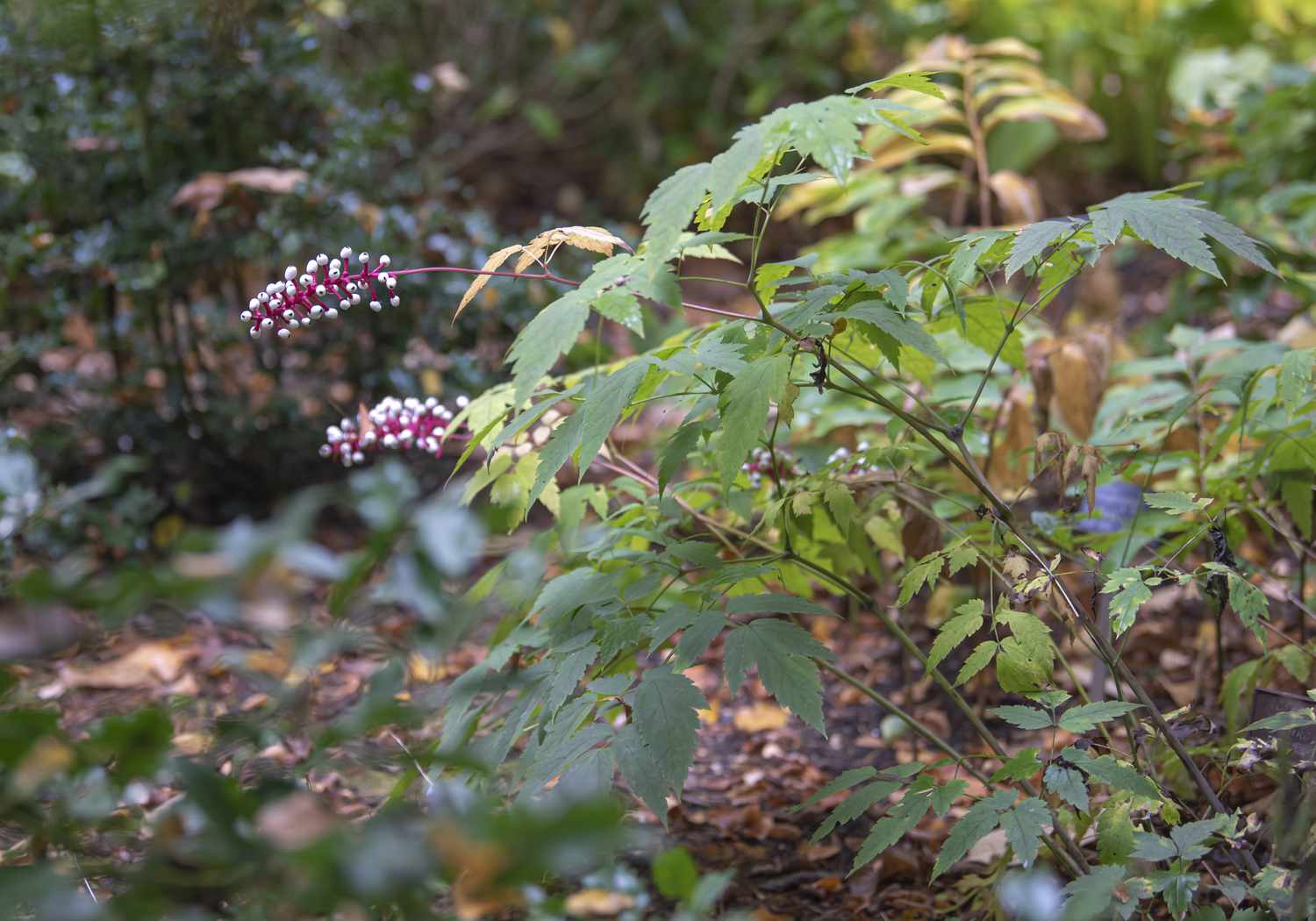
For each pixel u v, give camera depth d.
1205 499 1.32
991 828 1.17
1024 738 1.62
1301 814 1.18
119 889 1.15
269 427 2.24
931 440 1.30
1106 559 1.47
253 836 0.95
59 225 2.21
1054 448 1.34
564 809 0.92
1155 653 1.74
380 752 1.07
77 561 0.97
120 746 0.97
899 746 1.66
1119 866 1.16
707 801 1.58
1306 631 1.66
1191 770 1.27
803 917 1.43
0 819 1.00
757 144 1.18
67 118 2.12
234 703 1.66
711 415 1.38
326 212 2.13
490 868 0.91
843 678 1.32
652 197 1.19
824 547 1.50
